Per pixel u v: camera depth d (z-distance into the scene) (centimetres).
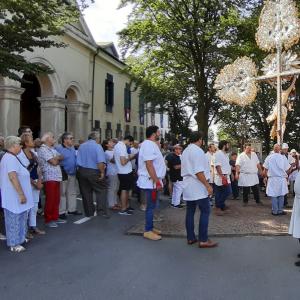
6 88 1611
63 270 576
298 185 627
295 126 2969
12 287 511
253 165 1227
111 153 1113
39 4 1036
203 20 2042
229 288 505
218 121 2917
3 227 763
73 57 2189
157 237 755
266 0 1465
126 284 520
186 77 2234
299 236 631
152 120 3875
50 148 869
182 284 519
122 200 1041
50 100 1966
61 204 955
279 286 513
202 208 696
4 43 1020
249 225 880
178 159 1175
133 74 2289
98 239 759
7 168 671
